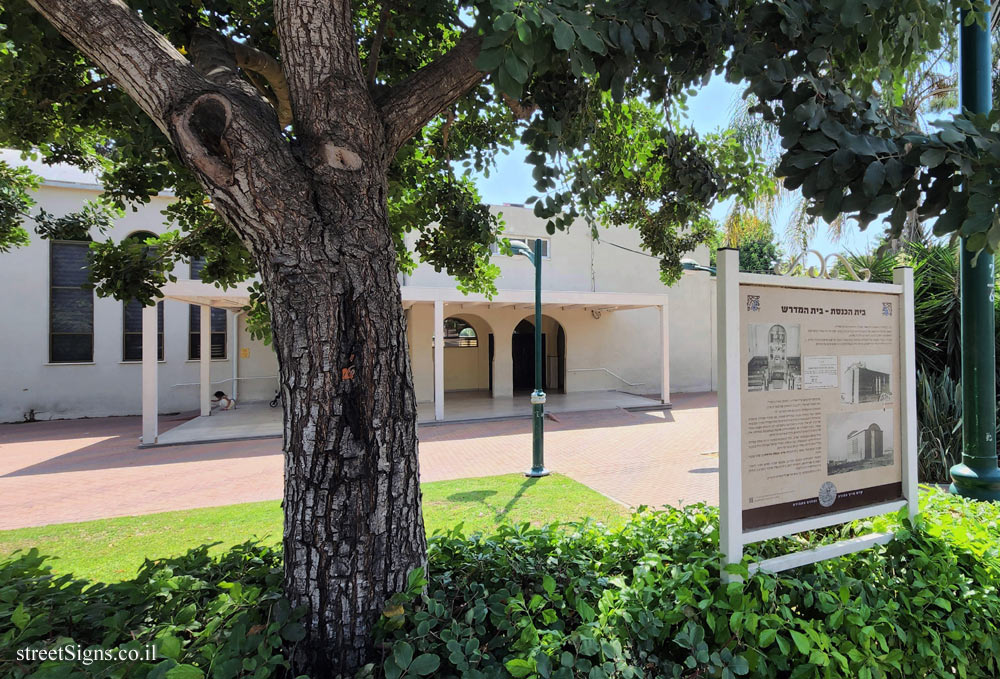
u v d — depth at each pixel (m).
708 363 19.97
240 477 7.75
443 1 3.08
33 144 3.47
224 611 1.80
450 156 4.12
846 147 1.69
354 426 1.90
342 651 1.86
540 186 2.60
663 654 1.97
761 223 12.41
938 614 2.10
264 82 3.37
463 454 9.16
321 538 1.87
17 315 13.98
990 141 1.61
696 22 1.79
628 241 18.69
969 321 3.67
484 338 19.64
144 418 10.14
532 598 2.00
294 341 1.88
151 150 3.11
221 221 3.85
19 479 7.77
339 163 1.92
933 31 1.90
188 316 15.62
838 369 2.49
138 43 1.77
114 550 4.59
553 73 2.39
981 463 3.58
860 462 2.53
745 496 2.19
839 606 1.95
